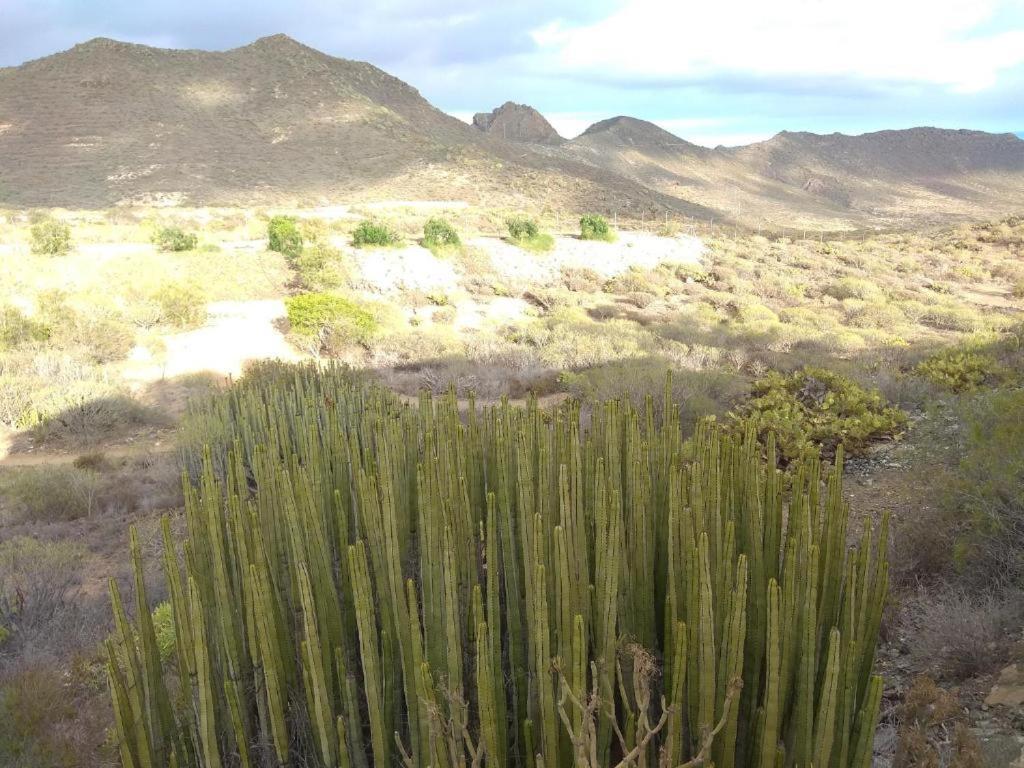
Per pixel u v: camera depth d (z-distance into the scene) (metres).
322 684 2.93
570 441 3.90
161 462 13.27
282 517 3.86
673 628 2.98
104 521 10.92
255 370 16.50
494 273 36.16
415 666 2.82
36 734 5.24
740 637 2.70
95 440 15.80
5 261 28.86
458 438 4.48
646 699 2.42
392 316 26.77
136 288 27.00
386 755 3.00
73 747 5.16
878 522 7.73
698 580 2.87
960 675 4.71
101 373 19.66
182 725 3.25
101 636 7.14
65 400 16.45
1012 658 4.62
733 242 49.62
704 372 15.20
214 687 3.26
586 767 2.38
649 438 4.16
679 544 3.14
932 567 6.42
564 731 2.94
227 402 12.59
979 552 5.89
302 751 3.29
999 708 4.14
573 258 39.12
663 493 3.82
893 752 3.90
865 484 9.13
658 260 40.59
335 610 3.39
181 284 26.64
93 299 25.03
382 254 35.25
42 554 9.29
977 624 4.90
